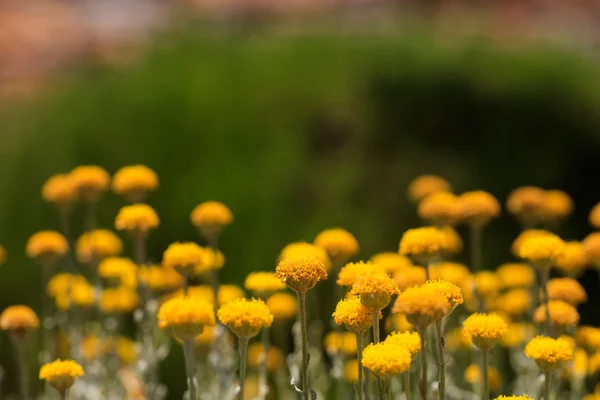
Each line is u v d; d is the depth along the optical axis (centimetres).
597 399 408
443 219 457
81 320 556
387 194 752
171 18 1161
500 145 780
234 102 793
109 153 775
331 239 407
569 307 378
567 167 769
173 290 491
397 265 401
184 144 768
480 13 1290
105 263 491
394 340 289
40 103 846
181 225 728
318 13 1223
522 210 512
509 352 598
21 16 1132
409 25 1084
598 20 1302
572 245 436
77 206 746
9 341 667
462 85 795
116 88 826
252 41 921
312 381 504
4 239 738
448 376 458
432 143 782
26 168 770
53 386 332
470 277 463
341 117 789
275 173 751
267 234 721
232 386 435
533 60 818
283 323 491
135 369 517
